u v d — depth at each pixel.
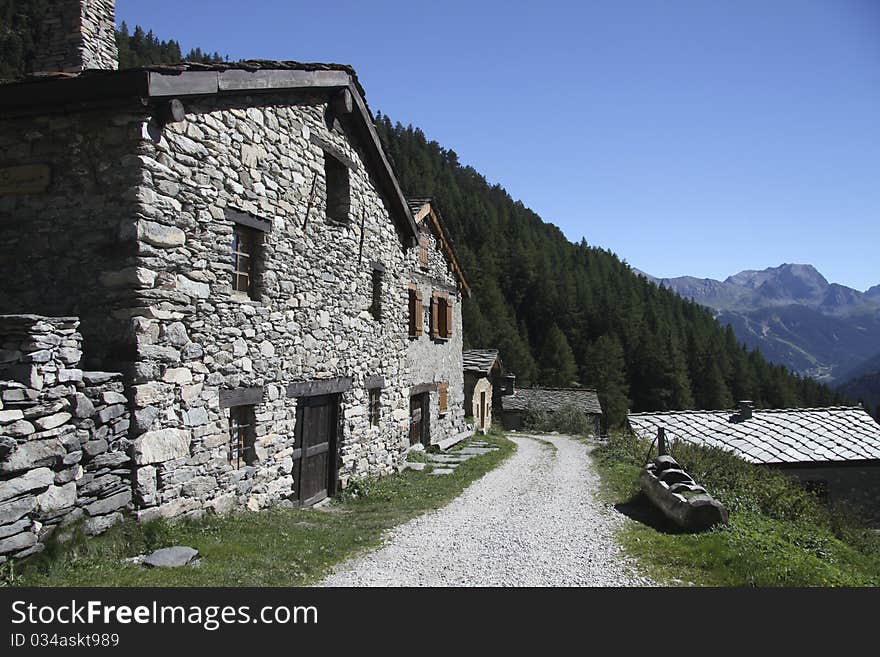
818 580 6.30
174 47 80.50
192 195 7.04
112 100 6.28
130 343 6.23
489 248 88.31
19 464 4.91
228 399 7.66
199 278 7.14
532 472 14.33
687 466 12.49
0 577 4.67
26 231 6.63
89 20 7.69
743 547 7.32
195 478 7.06
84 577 5.02
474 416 25.08
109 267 6.34
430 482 12.30
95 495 5.74
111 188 6.39
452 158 143.12
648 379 71.25
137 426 6.21
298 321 9.32
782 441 18.56
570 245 119.06
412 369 16.23
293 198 9.20
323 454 10.37
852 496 17.44
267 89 8.24
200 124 7.23
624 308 83.81
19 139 6.73
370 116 11.35
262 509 8.39
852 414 20.30
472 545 7.47
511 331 68.62
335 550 6.91
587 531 8.37
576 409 37.78
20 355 5.12
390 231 13.15
